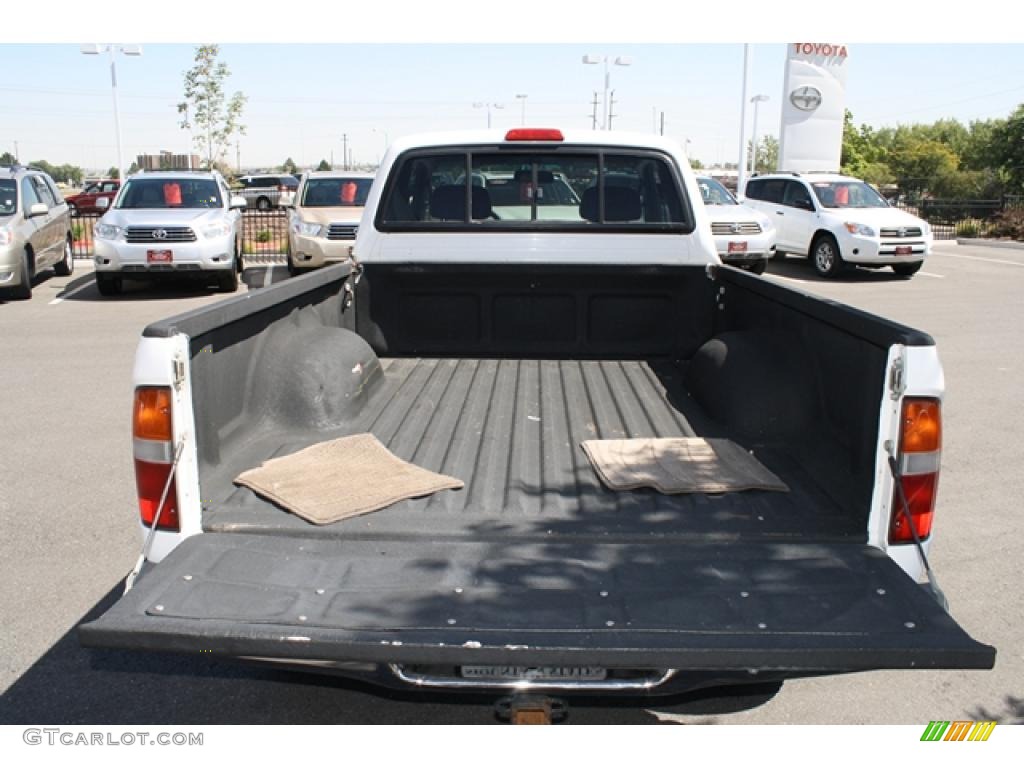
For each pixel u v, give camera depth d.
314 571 2.63
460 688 2.58
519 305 4.98
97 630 2.30
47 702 3.51
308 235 14.93
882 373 2.75
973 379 9.00
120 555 4.79
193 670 3.76
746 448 3.63
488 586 2.56
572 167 4.85
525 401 4.27
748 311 4.31
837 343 3.17
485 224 4.82
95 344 10.59
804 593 2.53
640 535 2.87
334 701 3.58
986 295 15.03
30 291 14.16
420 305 4.99
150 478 2.76
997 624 4.11
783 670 2.46
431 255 4.84
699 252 4.83
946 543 5.00
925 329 11.84
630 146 4.81
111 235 13.78
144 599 2.44
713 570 2.66
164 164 20.88
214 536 2.82
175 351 2.71
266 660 2.54
